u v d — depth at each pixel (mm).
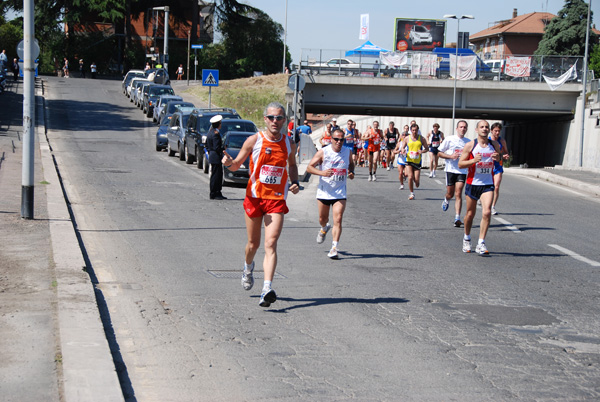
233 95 61625
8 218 12023
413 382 5406
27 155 11945
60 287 7527
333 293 8312
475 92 49094
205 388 5191
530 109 49156
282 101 60906
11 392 4699
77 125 40969
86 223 13031
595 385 5457
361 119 83688
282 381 5363
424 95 49406
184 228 12914
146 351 6016
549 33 79188
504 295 8461
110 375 5055
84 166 24203
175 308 7434
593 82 46250
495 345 6434
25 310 6676
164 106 43000
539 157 55719
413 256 10969
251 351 6070
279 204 7395
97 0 75062
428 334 6719
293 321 7047
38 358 5371
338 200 10672
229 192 19594
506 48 97438
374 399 5043
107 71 79375
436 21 75375
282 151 7305
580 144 42938
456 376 5566
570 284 9203
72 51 78312
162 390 5141
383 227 14047
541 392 5266
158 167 25266
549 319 7418
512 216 16203
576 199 20250
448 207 17406
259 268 9664
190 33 84938
